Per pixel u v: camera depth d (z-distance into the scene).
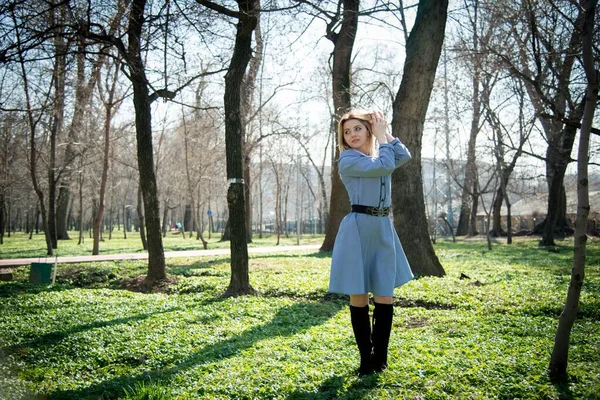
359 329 4.38
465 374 4.21
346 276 4.20
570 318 4.02
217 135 31.56
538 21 11.10
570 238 29.84
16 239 44.81
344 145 4.61
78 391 4.48
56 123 24.34
